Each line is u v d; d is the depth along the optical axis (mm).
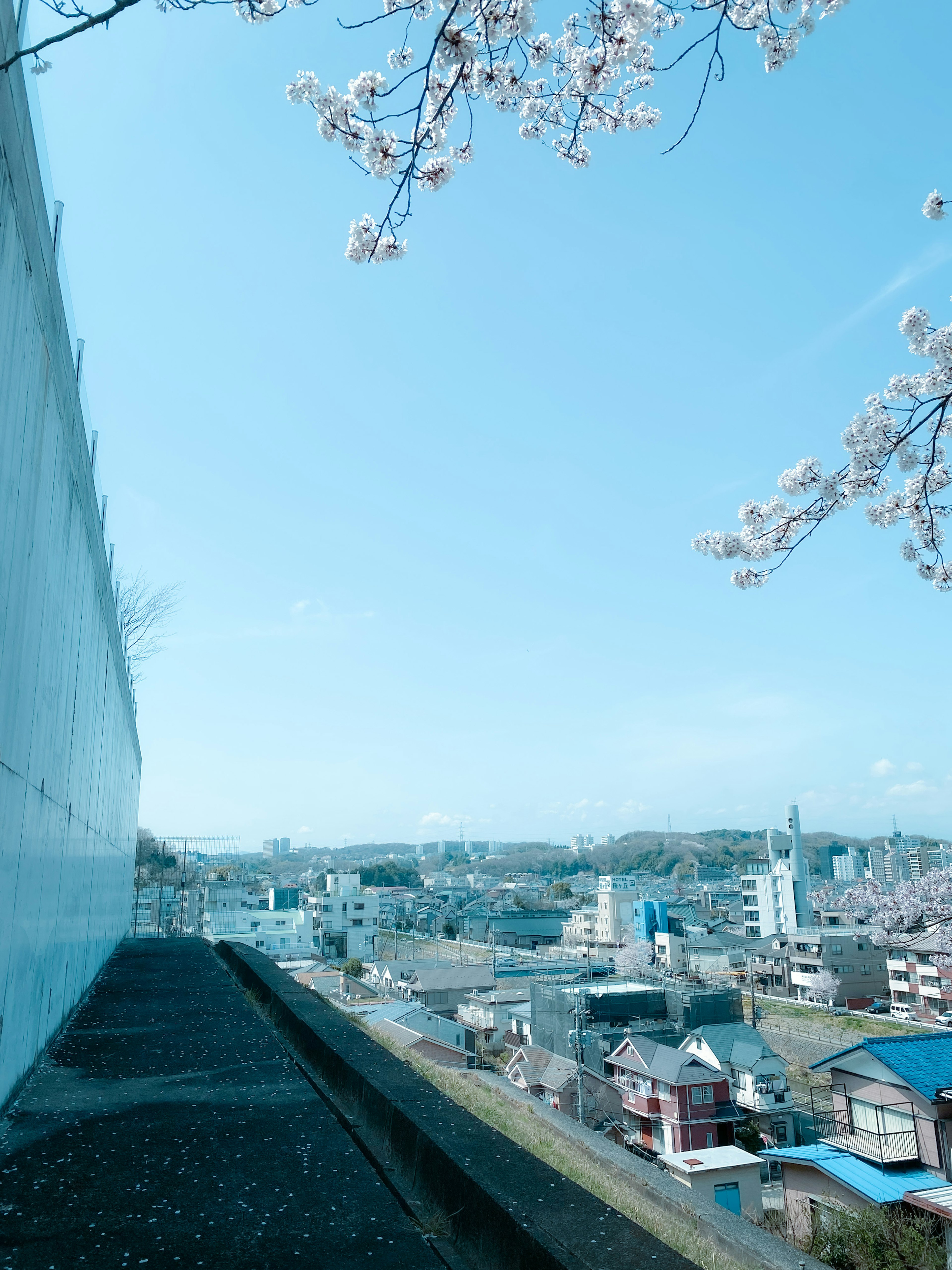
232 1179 2953
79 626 6383
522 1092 7895
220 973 10273
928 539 4754
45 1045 5195
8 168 3281
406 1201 2824
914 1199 9141
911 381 4398
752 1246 4098
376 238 3613
